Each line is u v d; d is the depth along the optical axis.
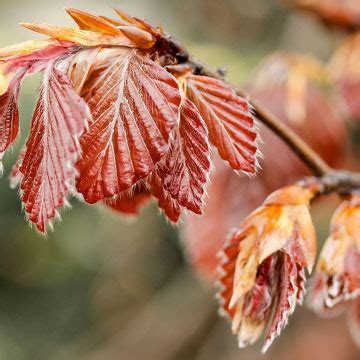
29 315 1.21
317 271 0.37
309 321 1.08
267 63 0.52
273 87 0.52
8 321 1.20
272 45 1.19
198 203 0.32
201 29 1.26
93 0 1.32
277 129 0.38
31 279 1.22
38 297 1.23
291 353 1.06
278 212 0.35
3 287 1.21
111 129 0.32
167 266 1.21
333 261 0.36
